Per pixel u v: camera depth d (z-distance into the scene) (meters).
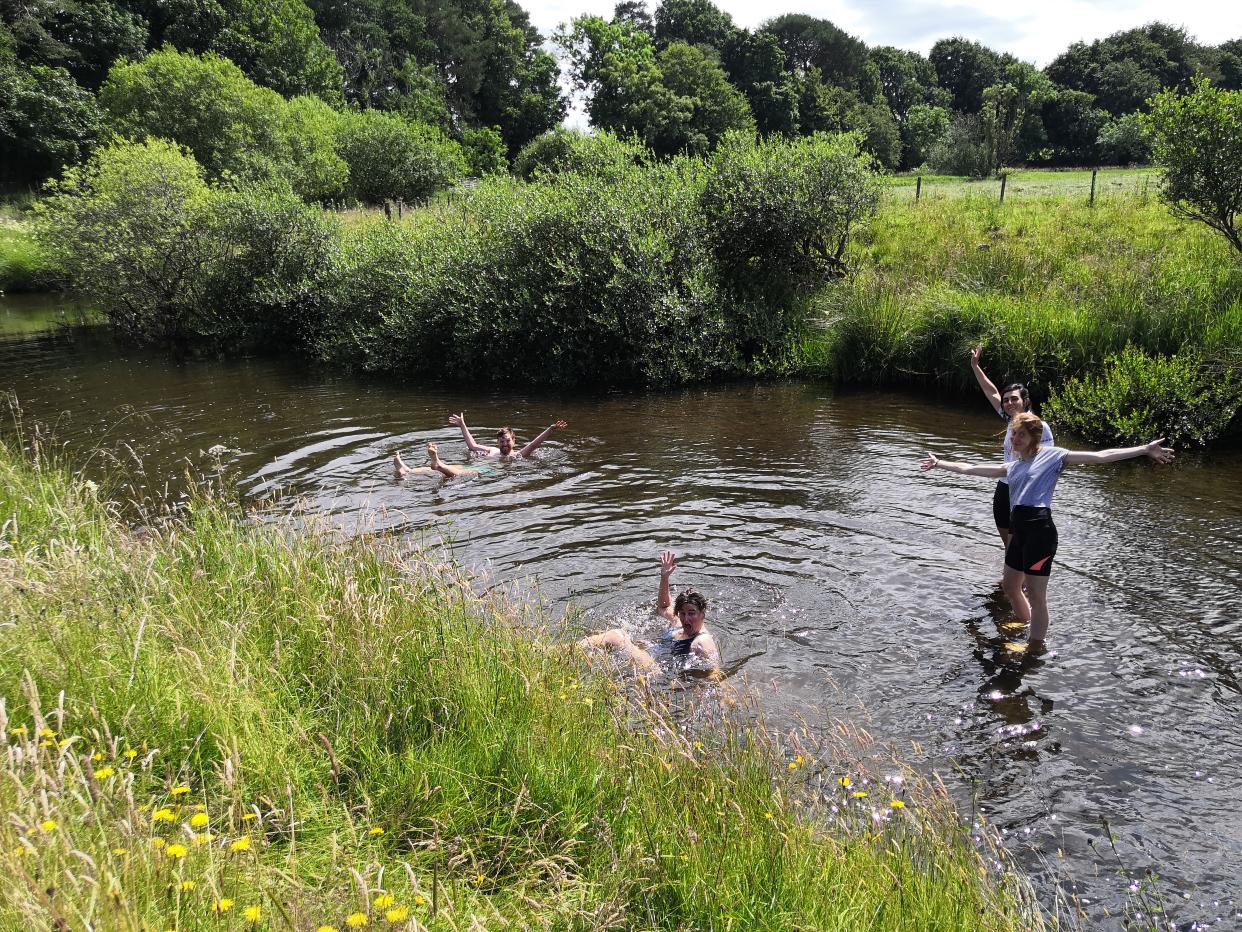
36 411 13.91
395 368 17.59
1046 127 88.12
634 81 63.59
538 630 5.53
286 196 22.28
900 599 6.78
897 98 103.81
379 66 73.75
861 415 13.05
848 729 5.07
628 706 4.86
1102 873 3.96
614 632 6.05
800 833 3.66
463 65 78.25
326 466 10.54
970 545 7.87
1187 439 11.21
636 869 3.34
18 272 31.38
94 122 45.16
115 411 13.88
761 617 6.49
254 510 8.19
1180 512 8.71
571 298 16.08
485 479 9.91
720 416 13.19
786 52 92.81
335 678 4.43
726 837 3.54
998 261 17.22
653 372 15.61
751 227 17.98
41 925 2.15
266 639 4.86
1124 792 4.53
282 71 57.56
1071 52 101.19
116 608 4.73
